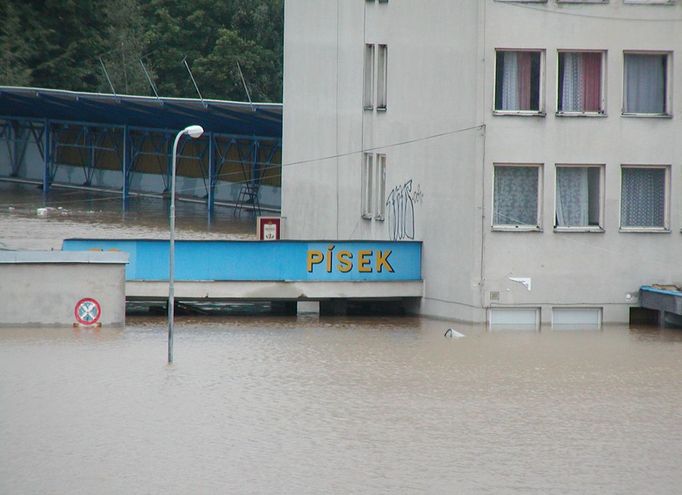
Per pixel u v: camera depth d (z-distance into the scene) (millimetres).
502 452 76875
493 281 119938
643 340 114750
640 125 121250
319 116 156125
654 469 73875
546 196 120188
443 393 91812
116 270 115500
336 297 125312
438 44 125875
